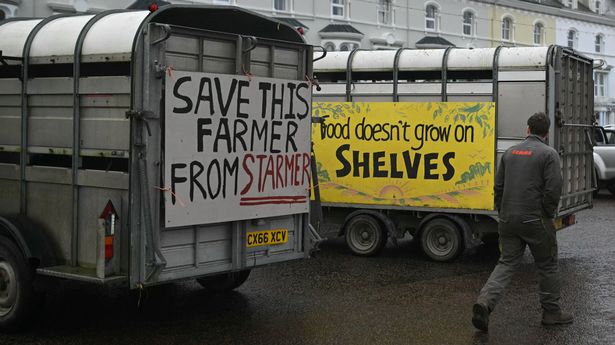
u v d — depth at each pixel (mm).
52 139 6531
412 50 11023
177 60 6246
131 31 6004
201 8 6695
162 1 23172
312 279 9148
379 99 11102
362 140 10953
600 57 49625
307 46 7465
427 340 6465
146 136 5957
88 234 6293
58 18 6863
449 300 8008
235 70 6707
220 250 6719
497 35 41375
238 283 8180
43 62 6535
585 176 11812
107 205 5914
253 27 7582
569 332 6719
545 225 6758
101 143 6172
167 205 6125
